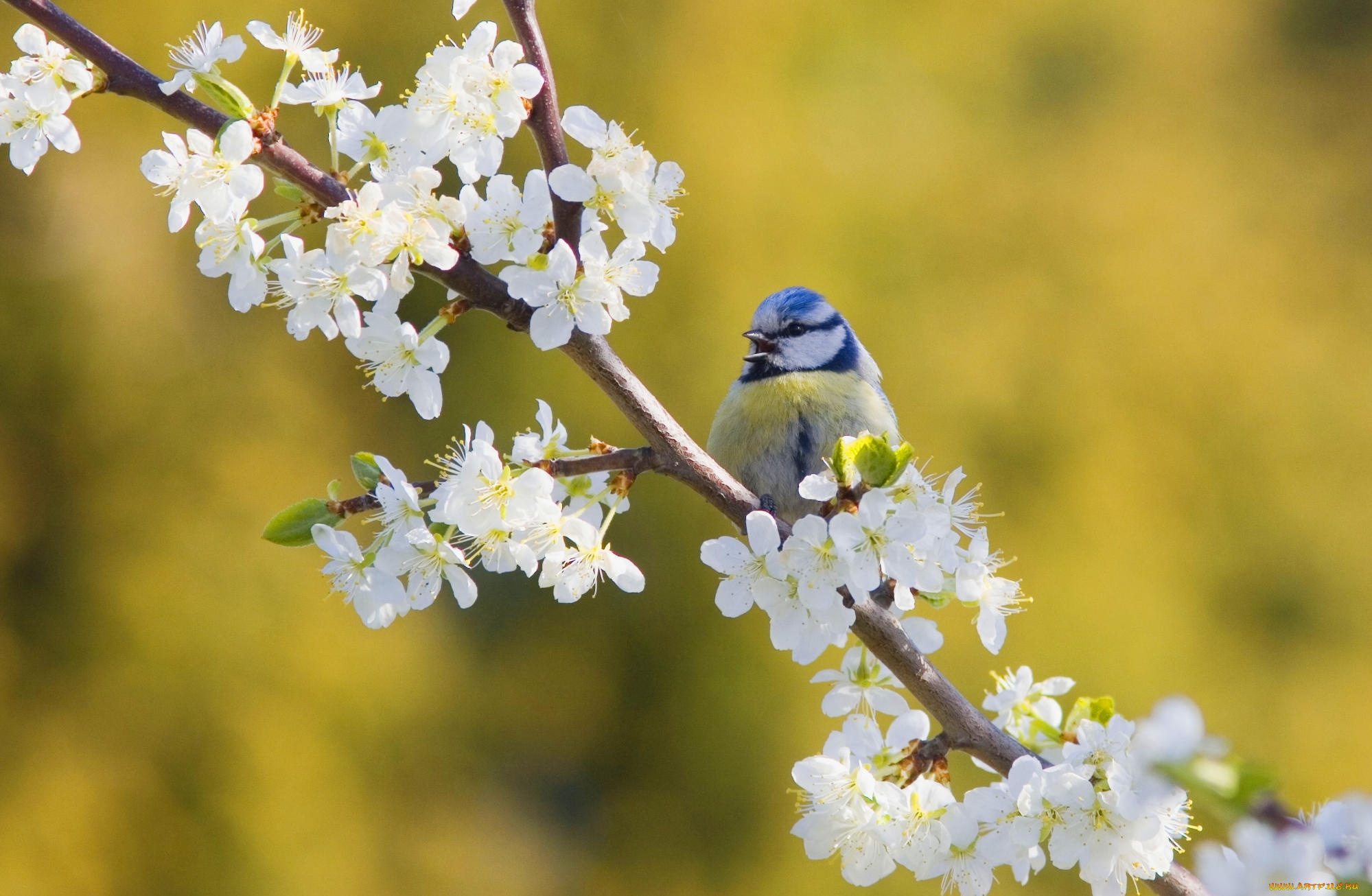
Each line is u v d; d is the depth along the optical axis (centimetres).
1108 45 1705
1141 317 1495
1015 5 1677
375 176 374
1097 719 400
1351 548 1435
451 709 1386
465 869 1328
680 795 1410
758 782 1369
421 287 1485
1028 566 1378
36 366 1304
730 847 1384
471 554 358
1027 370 1459
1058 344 1479
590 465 371
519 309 369
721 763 1391
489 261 359
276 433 1371
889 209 1510
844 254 1468
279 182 382
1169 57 1702
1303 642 1430
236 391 1370
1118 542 1389
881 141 1552
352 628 1319
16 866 1155
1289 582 1438
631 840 1418
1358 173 1639
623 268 362
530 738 1459
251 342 1402
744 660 1388
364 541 1371
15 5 361
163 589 1262
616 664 1454
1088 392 1455
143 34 1420
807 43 1562
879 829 345
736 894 1356
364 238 348
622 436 1427
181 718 1228
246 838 1204
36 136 362
